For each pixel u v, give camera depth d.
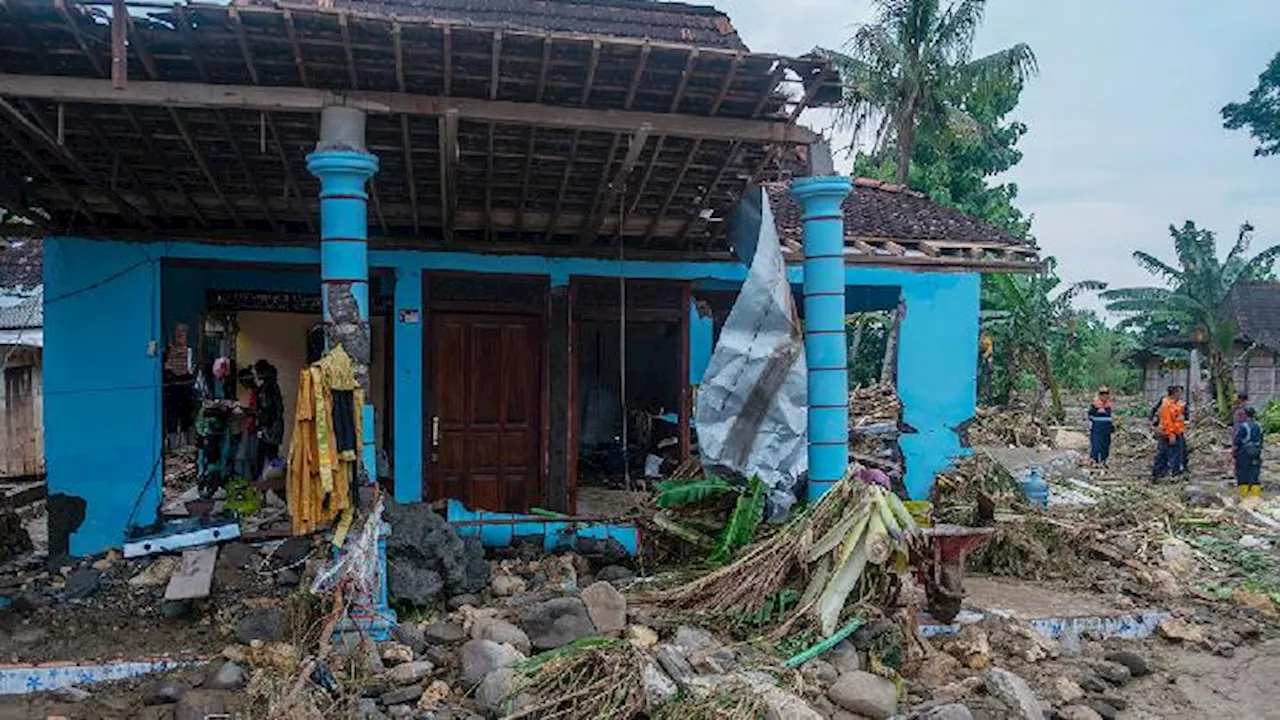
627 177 8.23
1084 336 38.03
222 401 9.86
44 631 7.11
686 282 10.27
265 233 9.17
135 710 5.88
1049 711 6.30
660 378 13.43
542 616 6.50
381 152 7.81
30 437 15.03
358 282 6.64
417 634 6.53
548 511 9.37
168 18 5.89
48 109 6.79
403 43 6.25
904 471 11.18
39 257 17.25
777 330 8.16
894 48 24.08
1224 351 26.50
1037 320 26.23
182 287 10.00
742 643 6.43
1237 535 11.71
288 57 6.41
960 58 24.23
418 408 9.58
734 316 8.17
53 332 8.80
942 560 7.23
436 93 6.84
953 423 11.32
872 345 26.14
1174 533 11.54
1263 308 31.78
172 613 7.35
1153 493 13.19
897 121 24.69
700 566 7.96
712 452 8.15
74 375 8.83
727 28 9.69
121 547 8.69
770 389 8.12
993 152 28.88
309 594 6.61
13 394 14.83
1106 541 10.44
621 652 5.83
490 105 6.85
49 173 7.78
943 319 11.28
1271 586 9.41
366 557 6.39
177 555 8.19
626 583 7.92
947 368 11.30
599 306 10.09
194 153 7.41
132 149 7.53
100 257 8.88
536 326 9.95
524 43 6.28
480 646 6.09
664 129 7.18
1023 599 8.67
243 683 6.03
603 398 14.14
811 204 8.09
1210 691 7.02
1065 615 8.08
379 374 11.79
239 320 11.78
